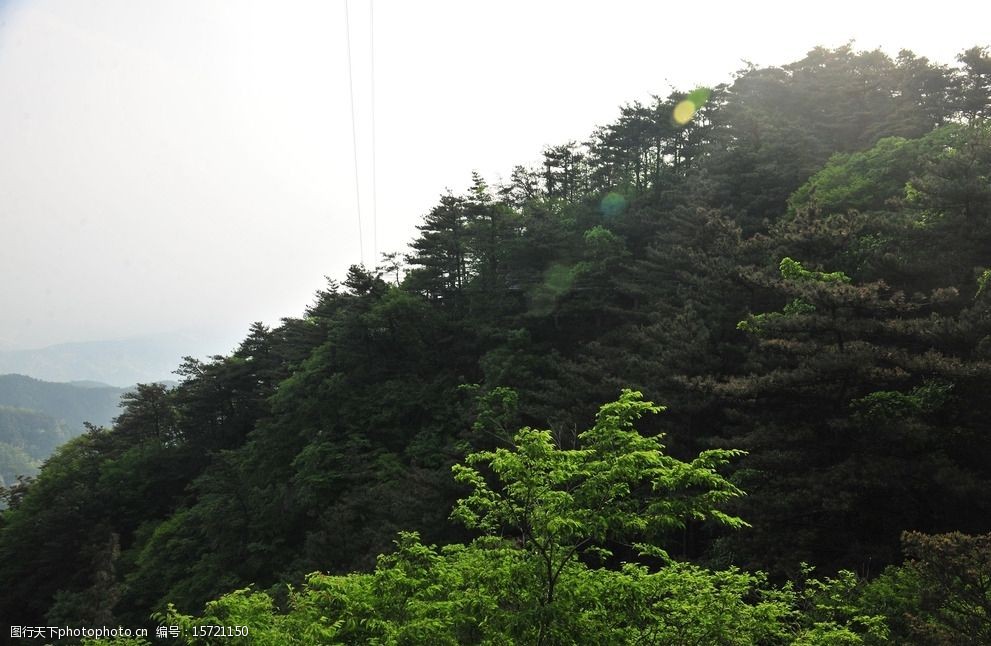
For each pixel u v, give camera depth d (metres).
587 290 44.69
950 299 18.09
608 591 7.73
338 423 45.41
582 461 8.04
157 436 68.81
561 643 7.09
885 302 17.83
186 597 36.22
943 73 52.31
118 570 47.53
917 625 9.34
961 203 20.53
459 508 9.12
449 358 49.66
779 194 41.16
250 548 37.00
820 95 58.94
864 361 16.62
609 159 62.56
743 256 28.58
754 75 64.94
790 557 15.98
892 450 16.66
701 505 7.80
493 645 7.46
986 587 8.99
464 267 55.94
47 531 53.75
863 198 31.03
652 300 36.34
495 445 31.20
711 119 59.25
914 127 46.97
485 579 7.98
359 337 50.59
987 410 16.48
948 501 15.63
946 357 16.44
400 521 29.17
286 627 9.39
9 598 48.56
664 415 24.44
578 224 55.12
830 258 24.25
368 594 8.98
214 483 44.66
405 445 42.72
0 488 66.81
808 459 17.64
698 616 8.21
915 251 21.88
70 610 40.00
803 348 18.48
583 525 7.41
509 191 69.06
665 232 43.56
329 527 32.25
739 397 20.73
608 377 27.91
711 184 42.56
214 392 63.28
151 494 60.16
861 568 15.74
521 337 42.47
